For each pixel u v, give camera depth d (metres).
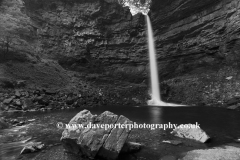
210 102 20.08
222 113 14.12
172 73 31.78
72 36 40.19
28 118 12.36
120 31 41.12
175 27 33.69
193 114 14.09
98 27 41.34
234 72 21.81
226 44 24.66
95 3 41.62
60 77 27.66
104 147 5.43
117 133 5.79
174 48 33.84
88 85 30.05
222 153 5.53
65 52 37.62
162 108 18.91
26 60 26.25
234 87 19.88
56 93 21.20
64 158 5.52
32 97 17.67
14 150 6.21
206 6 28.31
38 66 26.83
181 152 6.08
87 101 21.91
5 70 21.20
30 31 34.47
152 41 37.72
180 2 31.06
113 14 41.47
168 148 6.50
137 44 39.75
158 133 8.68
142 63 38.19
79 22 41.00
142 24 40.34
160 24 36.56
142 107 20.19
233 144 6.86
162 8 35.25
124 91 28.64
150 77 35.03
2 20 30.61
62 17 40.41
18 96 17.17
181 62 31.59
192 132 7.84
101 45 40.72
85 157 5.68
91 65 37.59
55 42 37.62
